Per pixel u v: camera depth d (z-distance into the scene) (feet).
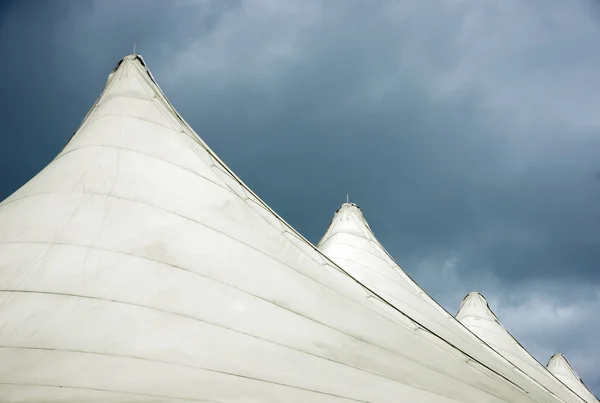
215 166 68.23
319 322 60.49
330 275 69.05
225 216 63.98
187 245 58.39
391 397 55.83
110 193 59.62
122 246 54.95
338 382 53.98
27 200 60.03
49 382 42.57
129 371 45.16
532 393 92.58
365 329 64.59
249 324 54.60
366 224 120.98
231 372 48.70
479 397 65.57
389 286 103.86
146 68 75.41
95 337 47.09
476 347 102.17
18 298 48.96
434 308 108.78
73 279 50.88
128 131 67.05
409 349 67.00
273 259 64.03
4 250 53.83
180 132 69.56
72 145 68.23
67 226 55.47
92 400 41.50
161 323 50.14
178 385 45.32
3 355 44.45
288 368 52.31
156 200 60.80
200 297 54.29
